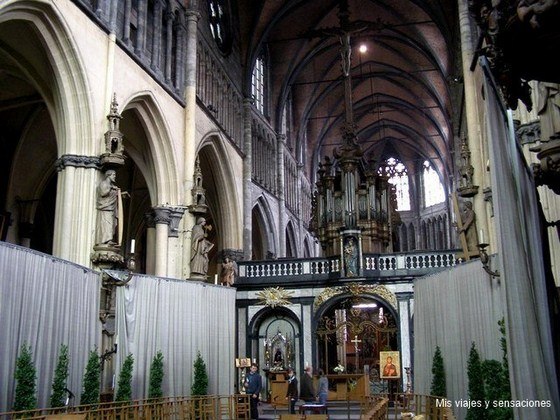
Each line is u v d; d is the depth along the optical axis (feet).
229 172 100.27
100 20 61.31
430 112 163.12
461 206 74.90
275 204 129.70
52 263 46.21
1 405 39.32
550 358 23.65
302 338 88.58
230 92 105.50
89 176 57.11
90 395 48.49
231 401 64.69
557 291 27.30
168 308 64.18
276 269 92.63
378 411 40.86
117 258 56.65
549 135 27.55
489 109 23.93
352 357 108.58
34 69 60.95
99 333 54.29
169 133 76.38
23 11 52.60
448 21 110.52
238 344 90.02
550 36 22.17
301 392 57.77
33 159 79.56
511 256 22.67
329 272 90.53
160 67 76.48
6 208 76.18
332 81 149.48
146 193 101.19
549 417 21.38
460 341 58.34
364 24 113.39
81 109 57.93
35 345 43.60
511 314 22.29
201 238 77.25
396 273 87.61
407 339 85.15
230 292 75.20
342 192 112.98
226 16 105.81
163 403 54.08
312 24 129.80
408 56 142.20
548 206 42.16
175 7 82.53
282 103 136.87
